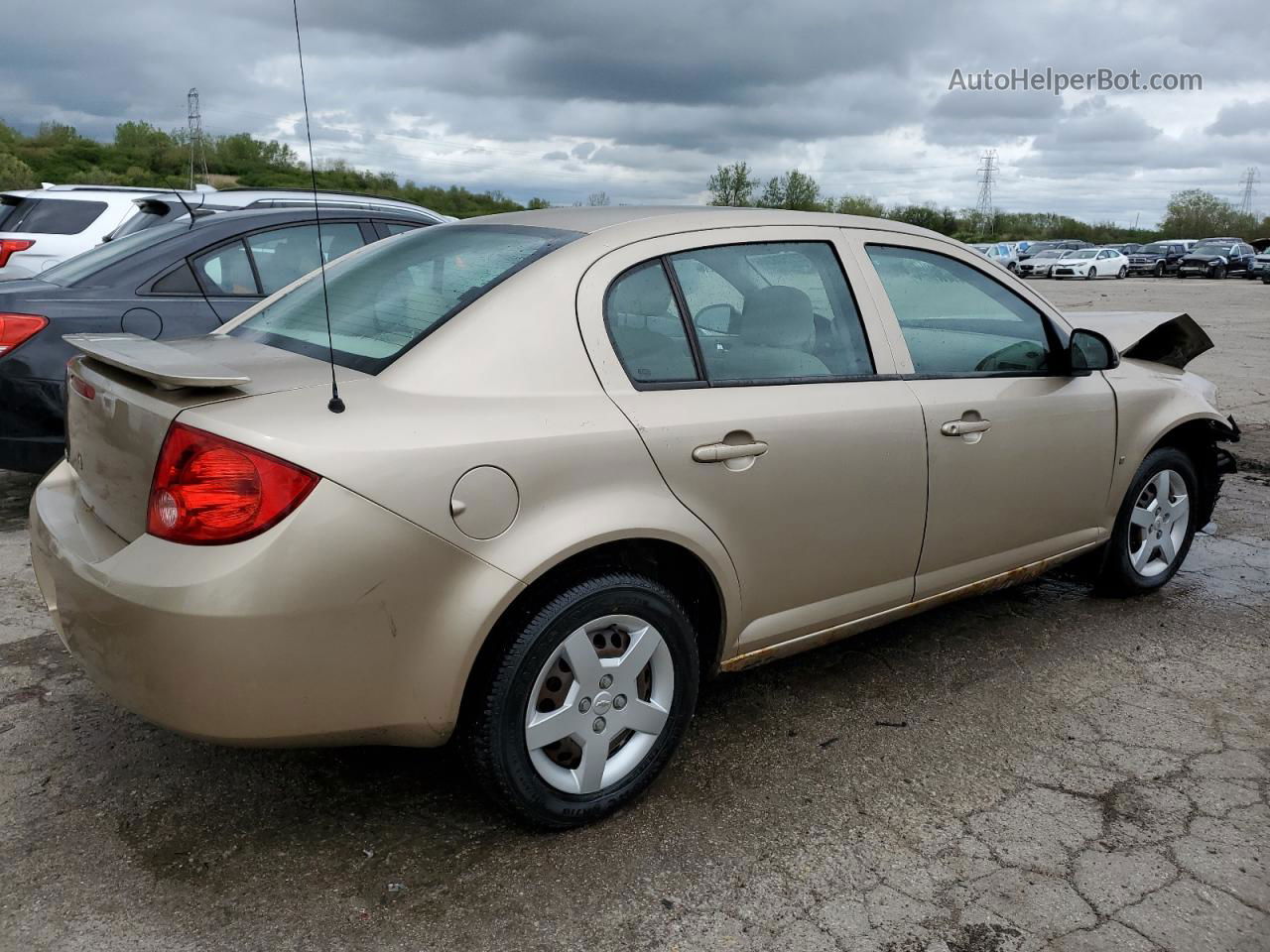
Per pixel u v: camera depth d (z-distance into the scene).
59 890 2.30
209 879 2.35
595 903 2.30
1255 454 7.06
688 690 2.71
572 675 2.48
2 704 3.16
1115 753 3.02
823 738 3.08
